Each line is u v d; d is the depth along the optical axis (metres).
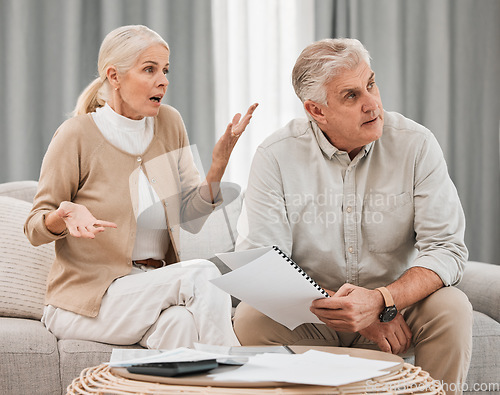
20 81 3.12
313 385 0.97
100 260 1.81
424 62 3.43
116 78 1.90
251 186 1.74
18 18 3.12
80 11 3.17
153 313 1.67
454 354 1.50
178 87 3.27
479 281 2.09
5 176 3.12
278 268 1.25
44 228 1.73
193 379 0.98
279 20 3.38
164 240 1.83
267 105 3.39
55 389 1.62
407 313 1.63
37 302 1.99
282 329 1.62
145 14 3.24
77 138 1.86
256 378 0.97
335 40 1.67
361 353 1.22
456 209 1.71
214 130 3.27
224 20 3.31
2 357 1.58
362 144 1.68
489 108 3.46
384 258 1.72
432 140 1.75
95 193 1.83
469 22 3.46
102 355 1.64
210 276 1.68
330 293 1.64
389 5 3.37
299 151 1.75
